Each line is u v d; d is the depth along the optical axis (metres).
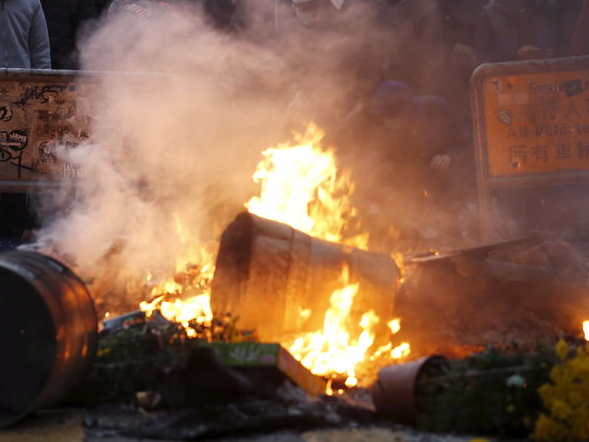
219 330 5.57
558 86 8.21
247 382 4.70
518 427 4.33
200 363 4.63
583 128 8.19
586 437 4.15
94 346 4.91
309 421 4.50
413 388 4.48
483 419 4.34
